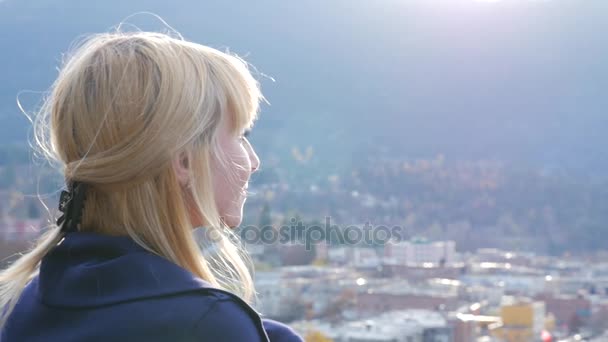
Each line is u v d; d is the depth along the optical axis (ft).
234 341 4.64
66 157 5.41
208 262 5.42
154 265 4.87
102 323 4.68
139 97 5.16
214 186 5.49
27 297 5.20
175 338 4.60
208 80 5.39
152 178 5.20
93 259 5.09
